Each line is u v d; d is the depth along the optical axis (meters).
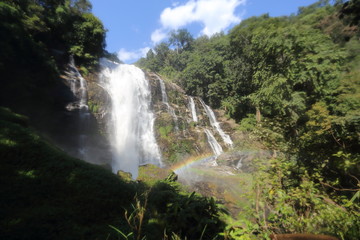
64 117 14.38
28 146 4.38
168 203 4.04
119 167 16.42
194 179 11.30
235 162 15.32
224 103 28.58
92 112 16.41
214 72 31.25
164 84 26.59
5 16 11.53
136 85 22.48
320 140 3.78
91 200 3.58
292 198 2.54
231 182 9.66
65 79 15.38
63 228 2.81
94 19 20.72
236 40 17.78
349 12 5.48
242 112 25.88
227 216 3.25
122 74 22.58
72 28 19.34
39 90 12.98
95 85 17.59
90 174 4.30
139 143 19.20
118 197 3.94
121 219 3.37
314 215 2.31
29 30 13.98
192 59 42.59
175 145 20.39
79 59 19.62
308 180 3.09
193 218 3.27
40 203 3.20
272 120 5.12
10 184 3.34
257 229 2.22
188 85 31.78
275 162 3.45
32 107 12.66
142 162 18.34
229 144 23.69
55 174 3.96
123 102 20.02
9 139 4.33
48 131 13.40
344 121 3.54
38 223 2.74
